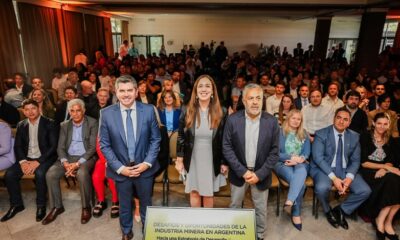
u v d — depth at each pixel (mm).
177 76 5301
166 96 3174
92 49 9141
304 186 2373
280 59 9953
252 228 1495
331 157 2465
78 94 3752
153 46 13625
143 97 3936
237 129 1893
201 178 2031
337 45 13008
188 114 1995
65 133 2619
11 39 5555
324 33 10430
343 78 6418
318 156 2469
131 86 1835
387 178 2225
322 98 3646
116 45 12773
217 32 13453
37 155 2672
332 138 2467
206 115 1977
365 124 3213
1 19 5285
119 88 1819
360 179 2418
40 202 2465
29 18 6113
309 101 3693
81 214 2525
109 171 2025
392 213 2236
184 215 1512
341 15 9844
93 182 2496
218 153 2012
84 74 6078
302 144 2582
